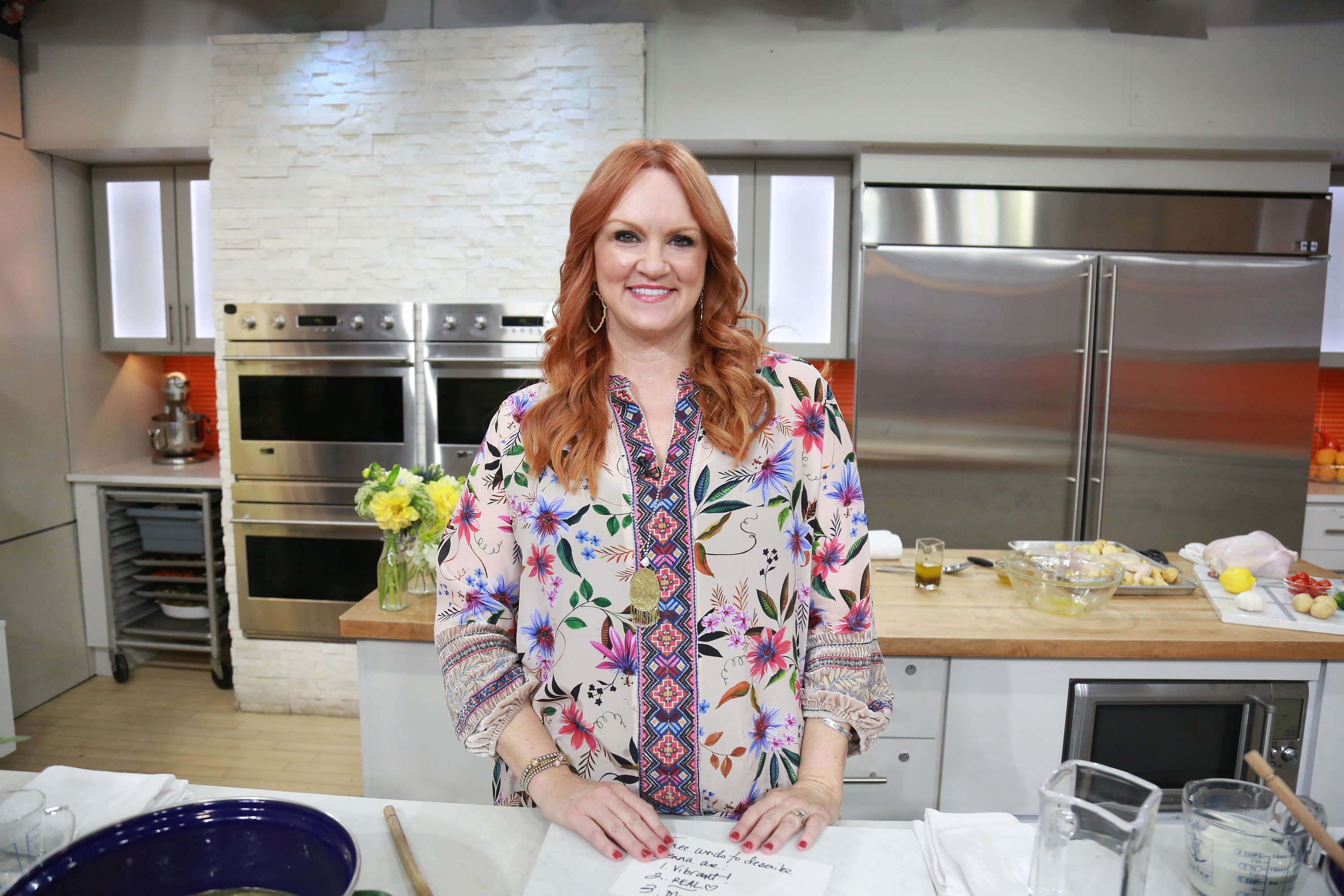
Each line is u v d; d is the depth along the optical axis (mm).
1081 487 3094
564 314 1029
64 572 3490
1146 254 3035
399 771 1864
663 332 978
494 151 3035
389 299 3113
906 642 1716
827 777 961
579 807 882
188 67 3193
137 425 3926
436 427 3131
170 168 3547
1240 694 1723
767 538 999
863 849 878
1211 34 2959
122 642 3641
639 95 2980
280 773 2834
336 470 3186
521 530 1035
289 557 3250
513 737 993
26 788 866
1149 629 1773
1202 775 1775
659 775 980
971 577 2174
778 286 3391
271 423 3195
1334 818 1748
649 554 972
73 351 3525
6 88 3182
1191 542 3133
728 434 973
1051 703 1748
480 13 3088
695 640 971
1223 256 3043
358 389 3141
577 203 986
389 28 3129
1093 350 3072
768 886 806
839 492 1052
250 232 3133
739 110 3016
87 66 3223
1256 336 3059
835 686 1021
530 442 1006
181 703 3406
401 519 1855
